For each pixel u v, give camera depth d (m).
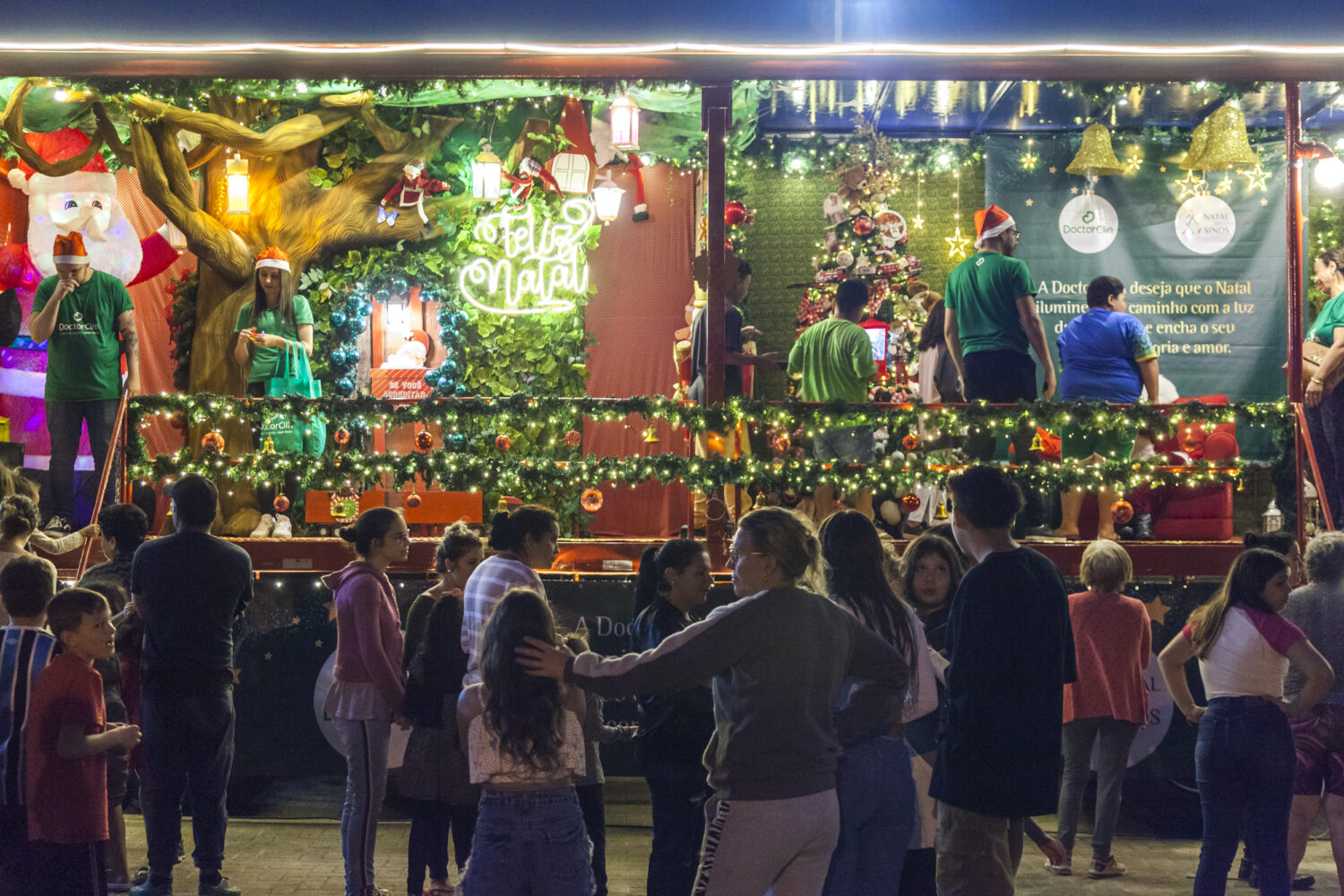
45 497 10.60
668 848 5.03
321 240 10.58
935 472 7.99
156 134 9.25
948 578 5.25
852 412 8.02
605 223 11.33
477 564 5.89
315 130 9.95
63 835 4.66
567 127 11.09
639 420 11.34
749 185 11.94
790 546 3.83
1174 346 11.38
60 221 10.74
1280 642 5.20
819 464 7.98
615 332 11.55
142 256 11.12
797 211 11.96
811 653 3.73
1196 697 7.80
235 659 7.74
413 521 8.72
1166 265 11.43
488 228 11.14
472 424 8.45
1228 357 11.35
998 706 4.27
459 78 7.70
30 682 4.79
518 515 5.32
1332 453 8.21
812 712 3.72
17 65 7.57
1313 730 5.79
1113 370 8.71
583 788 5.52
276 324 9.15
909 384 11.48
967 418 8.03
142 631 6.21
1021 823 4.61
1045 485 8.10
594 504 8.10
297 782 7.89
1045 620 4.35
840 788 4.09
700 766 5.06
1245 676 5.26
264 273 9.11
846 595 4.40
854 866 4.12
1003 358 8.42
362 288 10.90
